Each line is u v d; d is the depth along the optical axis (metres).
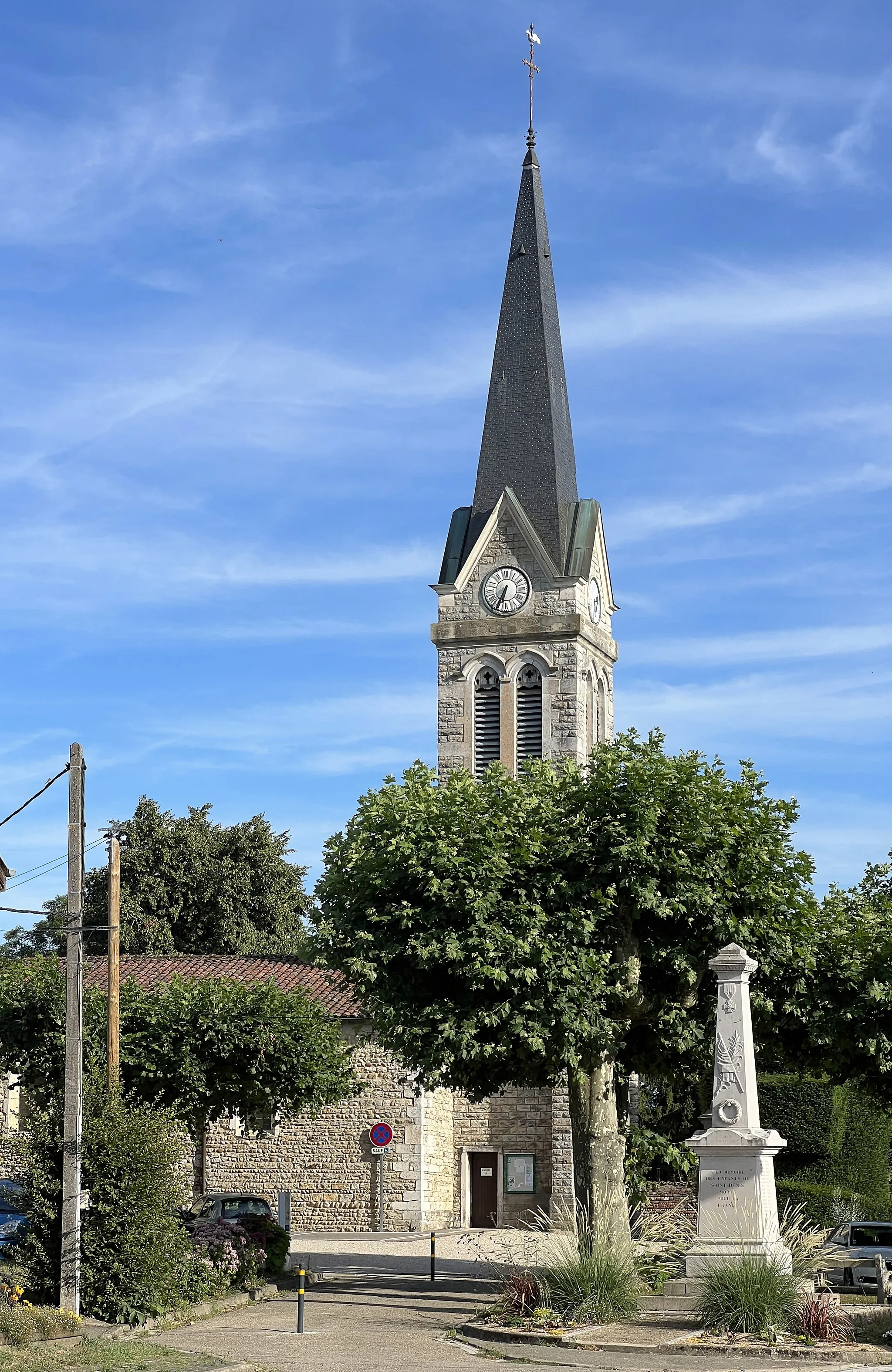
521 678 59.19
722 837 32.62
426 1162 50.72
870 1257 33.72
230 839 73.94
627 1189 36.06
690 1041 32.56
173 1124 29.08
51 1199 26.98
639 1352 22.36
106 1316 26.33
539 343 62.69
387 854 32.16
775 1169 49.34
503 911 31.39
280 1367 21.44
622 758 33.31
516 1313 25.67
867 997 33.03
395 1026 31.58
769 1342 22.53
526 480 61.03
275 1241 35.53
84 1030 39.53
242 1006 40.06
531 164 65.19
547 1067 33.12
